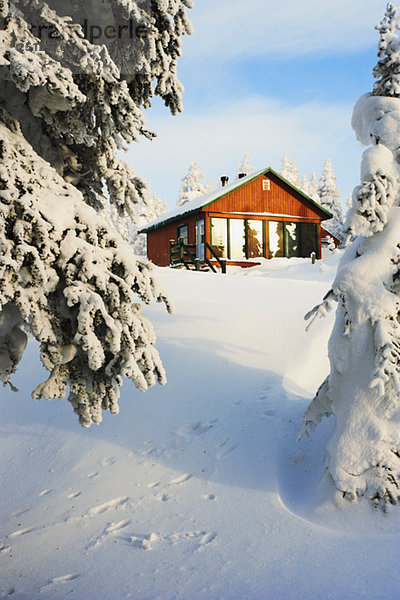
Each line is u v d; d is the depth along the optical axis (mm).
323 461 6852
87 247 4977
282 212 29703
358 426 6082
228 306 13578
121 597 4598
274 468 6766
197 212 28141
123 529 5793
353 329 6320
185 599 4469
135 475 7016
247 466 6875
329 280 22062
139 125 6043
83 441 8258
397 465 5793
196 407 8680
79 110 5695
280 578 4617
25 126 5855
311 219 30312
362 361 6270
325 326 12000
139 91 6598
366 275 6293
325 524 5566
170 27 6020
